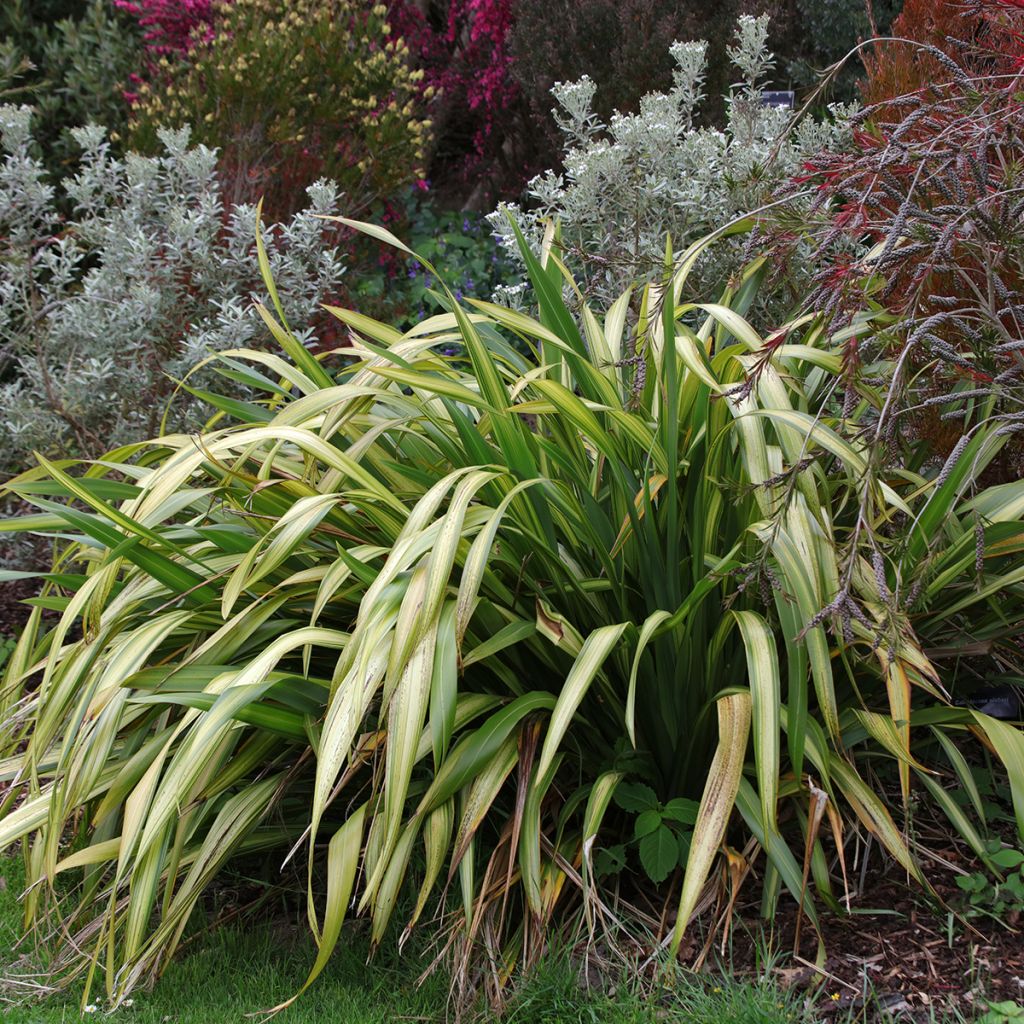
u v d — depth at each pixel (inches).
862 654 113.4
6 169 196.7
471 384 133.0
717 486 110.8
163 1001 103.8
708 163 175.6
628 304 142.9
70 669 112.1
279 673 106.7
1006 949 99.3
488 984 100.2
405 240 275.7
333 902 95.5
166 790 95.8
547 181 184.2
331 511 118.0
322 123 262.7
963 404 124.7
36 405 187.8
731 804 96.3
